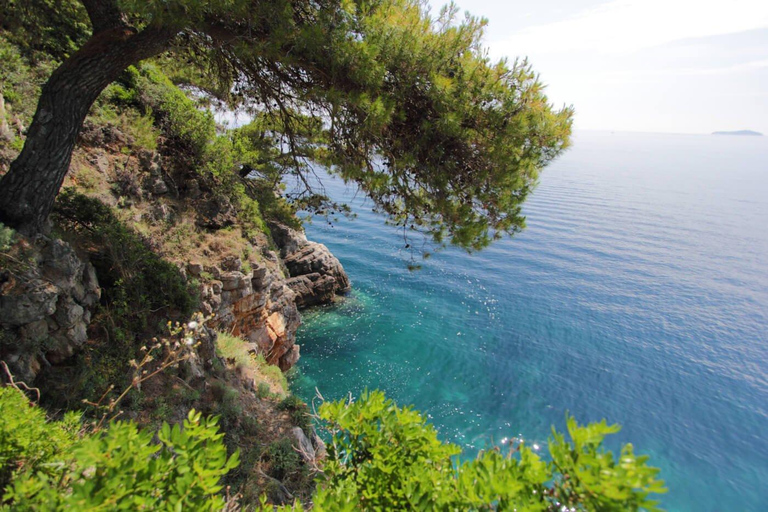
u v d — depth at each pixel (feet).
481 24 22.62
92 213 30.30
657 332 112.88
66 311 22.79
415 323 95.25
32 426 10.39
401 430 9.63
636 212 292.81
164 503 6.97
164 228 39.65
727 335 115.14
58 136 22.70
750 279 162.91
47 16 38.24
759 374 95.45
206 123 48.49
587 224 243.19
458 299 115.44
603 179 510.58
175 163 46.03
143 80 46.91
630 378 88.69
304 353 75.41
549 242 196.24
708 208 329.72
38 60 37.55
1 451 9.33
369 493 8.54
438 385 74.95
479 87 22.15
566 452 6.58
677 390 86.84
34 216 22.91
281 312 54.39
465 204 25.41
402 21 22.48
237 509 12.46
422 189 26.71
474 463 7.91
